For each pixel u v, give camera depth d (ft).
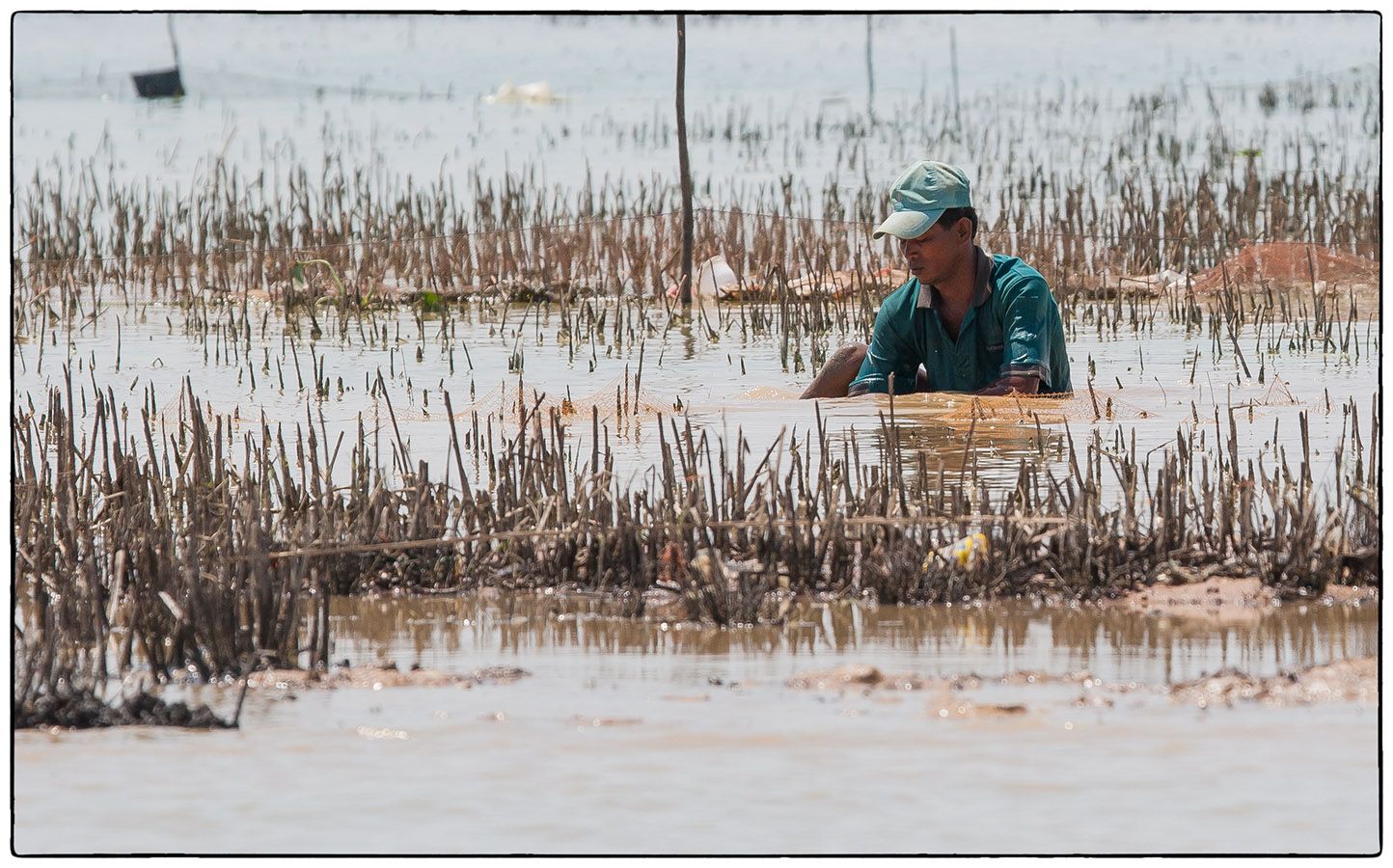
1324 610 63.31
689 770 47.57
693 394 108.47
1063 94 344.28
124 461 78.02
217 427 82.84
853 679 55.01
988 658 57.82
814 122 316.19
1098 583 66.18
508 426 97.25
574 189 229.25
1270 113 315.37
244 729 51.26
